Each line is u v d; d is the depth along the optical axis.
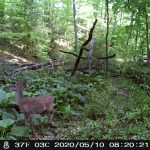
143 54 15.57
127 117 8.62
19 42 23.80
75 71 13.43
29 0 23.72
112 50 15.77
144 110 8.91
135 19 14.55
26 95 9.72
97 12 27.72
